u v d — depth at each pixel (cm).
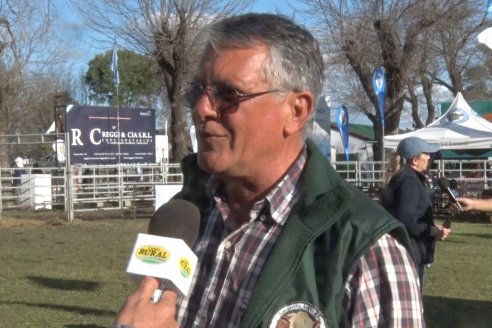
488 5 1688
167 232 214
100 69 5609
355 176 2303
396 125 2923
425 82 3716
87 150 2514
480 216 2083
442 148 2014
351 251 194
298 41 209
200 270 221
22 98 4131
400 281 192
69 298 1020
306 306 193
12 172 2573
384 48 2892
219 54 208
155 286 181
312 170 208
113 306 967
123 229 1961
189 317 215
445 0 2927
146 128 2623
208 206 231
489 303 973
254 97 206
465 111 2081
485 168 2289
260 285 198
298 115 213
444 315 902
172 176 2477
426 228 652
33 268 1290
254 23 208
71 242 1673
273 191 213
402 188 652
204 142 210
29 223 2092
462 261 1341
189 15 2609
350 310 193
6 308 954
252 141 208
